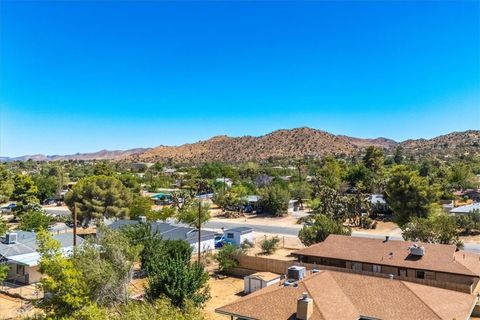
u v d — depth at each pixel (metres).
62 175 144.25
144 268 46.62
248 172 169.88
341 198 84.62
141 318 21.02
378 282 29.22
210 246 61.34
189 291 32.81
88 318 25.00
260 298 27.58
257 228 80.62
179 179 166.62
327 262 44.53
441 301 27.27
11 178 106.31
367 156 146.25
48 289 26.89
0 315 34.84
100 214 72.44
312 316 24.47
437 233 51.72
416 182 73.00
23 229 68.19
